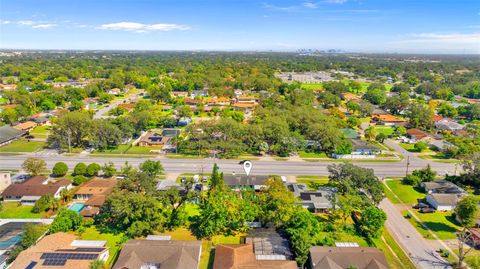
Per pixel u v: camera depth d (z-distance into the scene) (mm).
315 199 77750
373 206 67500
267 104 178625
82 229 64875
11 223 65750
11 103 176875
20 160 105938
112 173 93188
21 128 134750
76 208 73125
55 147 119312
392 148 125688
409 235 67188
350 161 111062
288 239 61594
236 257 54219
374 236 65312
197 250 57031
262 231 64500
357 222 70312
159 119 150875
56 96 186875
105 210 69250
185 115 156500
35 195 77688
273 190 67625
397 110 182375
